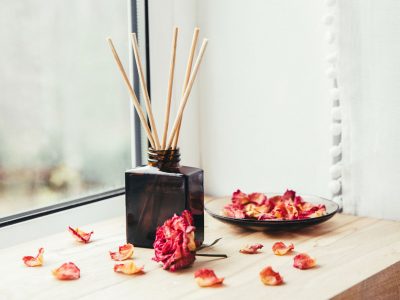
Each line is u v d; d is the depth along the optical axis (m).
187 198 0.87
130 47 1.10
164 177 0.88
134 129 1.11
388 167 0.97
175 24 1.12
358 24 0.97
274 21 1.06
